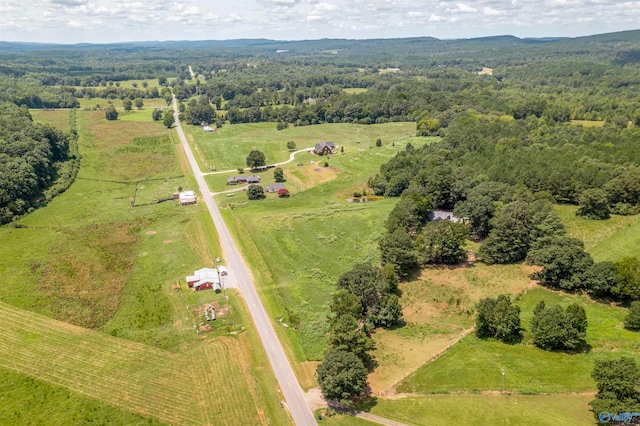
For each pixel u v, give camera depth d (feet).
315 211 397.80
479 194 367.86
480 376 203.00
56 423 191.31
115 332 249.75
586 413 176.86
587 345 218.79
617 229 333.42
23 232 375.04
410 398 195.72
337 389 189.26
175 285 295.48
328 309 264.52
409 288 283.38
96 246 349.82
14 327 254.06
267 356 228.84
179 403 200.34
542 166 410.72
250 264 320.50
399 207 348.79
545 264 273.13
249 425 187.73
